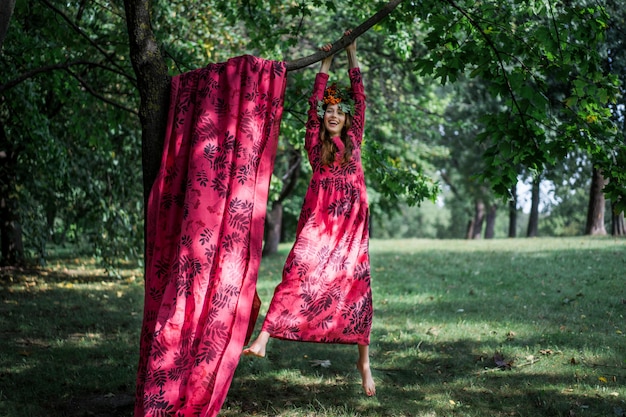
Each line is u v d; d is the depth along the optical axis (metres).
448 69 5.08
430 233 63.78
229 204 3.76
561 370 5.44
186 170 3.96
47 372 5.57
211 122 3.88
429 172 20.53
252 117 3.86
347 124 4.20
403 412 4.60
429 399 4.86
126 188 12.77
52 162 10.66
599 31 4.87
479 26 5.16
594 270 10.96
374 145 6.97
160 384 3.55
